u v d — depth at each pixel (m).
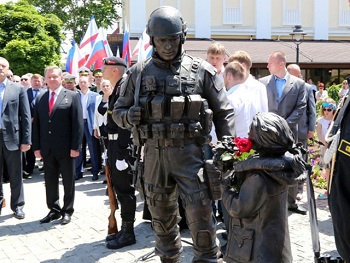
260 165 2.67
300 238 5.39
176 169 3.48
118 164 5.06
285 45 26.38
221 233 5.53
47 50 24.75
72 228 6.18
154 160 3.54
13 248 5.46
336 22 30.36
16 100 6.88
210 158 3.79
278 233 2.74
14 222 6.61
